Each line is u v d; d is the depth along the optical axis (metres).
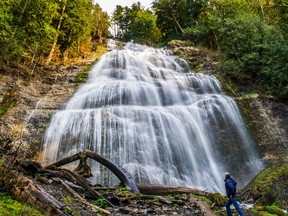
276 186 11.34
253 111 19.53
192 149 16.00
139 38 53.44
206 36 31.56
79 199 6.64
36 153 13.31
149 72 23.52
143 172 13.62
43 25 20.47
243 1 33.88
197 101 19.33
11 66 18.88
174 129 16.05
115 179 12.33
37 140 13.84
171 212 7.36
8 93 16.19
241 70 23.36
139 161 14.12
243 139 17.89
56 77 20.12
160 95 20.06
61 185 7.23
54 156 13.67
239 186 15.40
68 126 14.66
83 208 6.16
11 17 17.81
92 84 19.94
